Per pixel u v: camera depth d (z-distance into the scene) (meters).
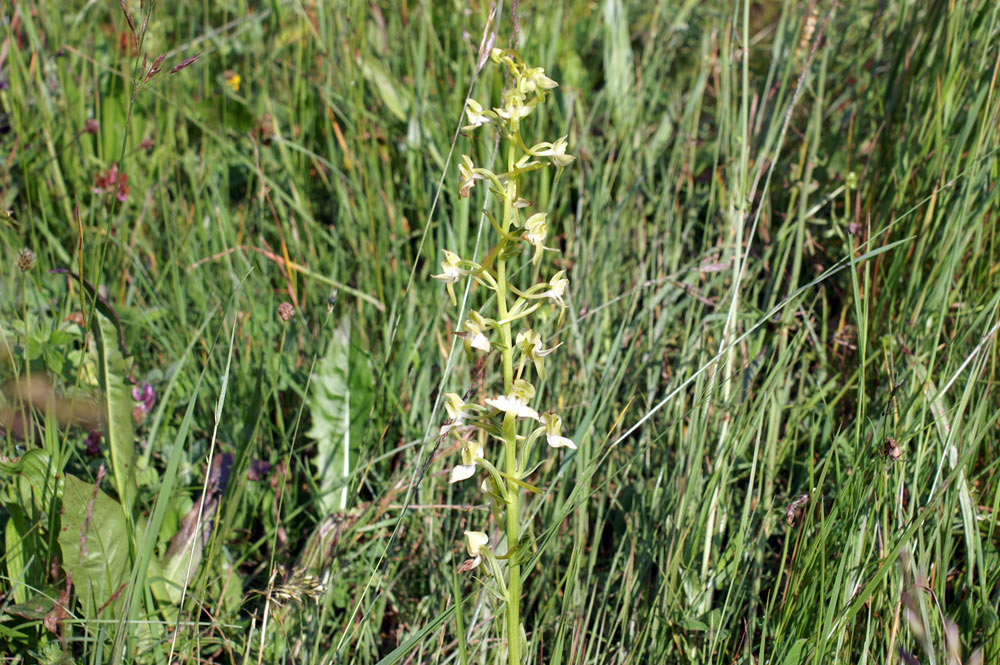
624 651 1.97
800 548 1.81
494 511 1.48
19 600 1.90
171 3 4.78
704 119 3.88
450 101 3.63
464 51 3.59
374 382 2.64
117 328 2.03
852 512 1.74
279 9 3.67
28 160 3.38
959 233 2.23
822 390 2.28
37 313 2.82
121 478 2.02
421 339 2.82
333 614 2.15
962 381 2.22
